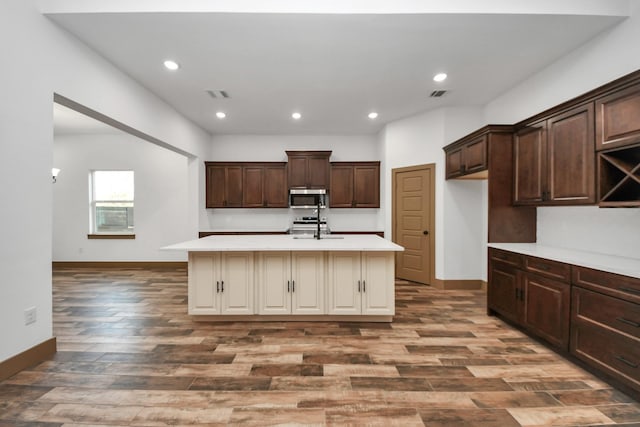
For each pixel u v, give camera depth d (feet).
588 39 8.88
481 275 14.75
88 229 19.70
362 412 5.82
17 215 7.06
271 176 19.11
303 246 9.94
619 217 8.09
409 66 10.56
